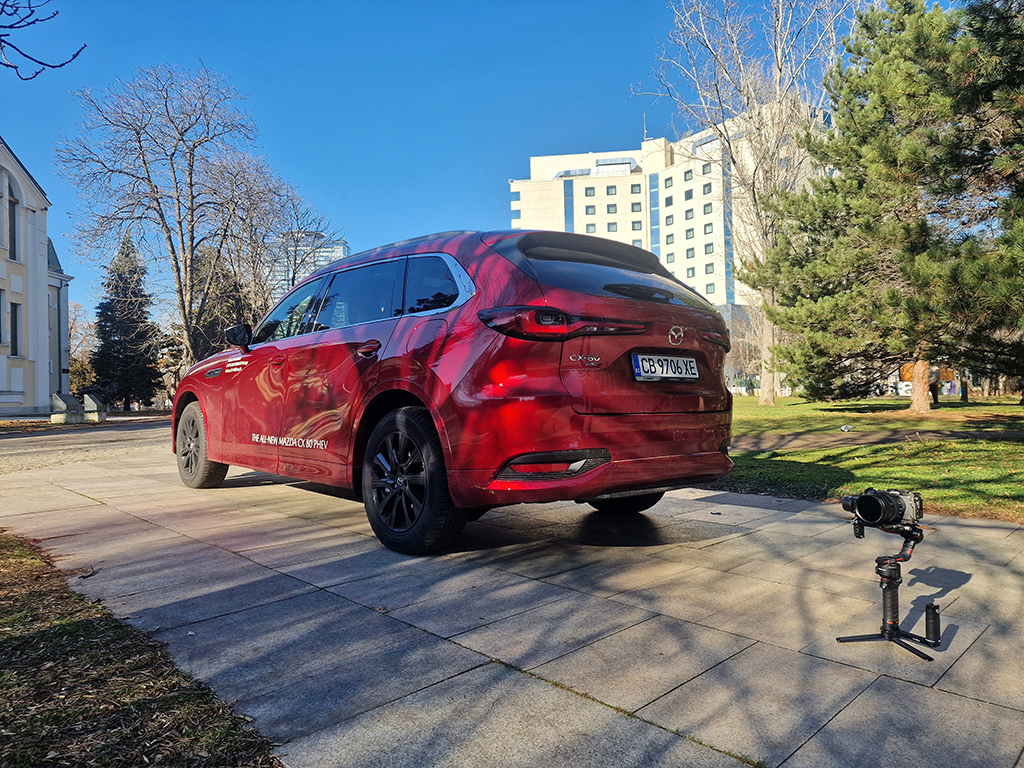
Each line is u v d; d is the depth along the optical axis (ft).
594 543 12.54
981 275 21.84
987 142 27.12
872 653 7.23
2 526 14.05
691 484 11.80
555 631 7.95
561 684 6.51
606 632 7.89
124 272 94.22
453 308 11.28
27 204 86.84
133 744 5.38
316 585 9.82
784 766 5.07
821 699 6.17
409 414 11.52
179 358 141.08
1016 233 21.29
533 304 10.18
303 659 7.14
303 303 15.66
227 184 90.33
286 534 13.23
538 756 5.22
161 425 71.41
